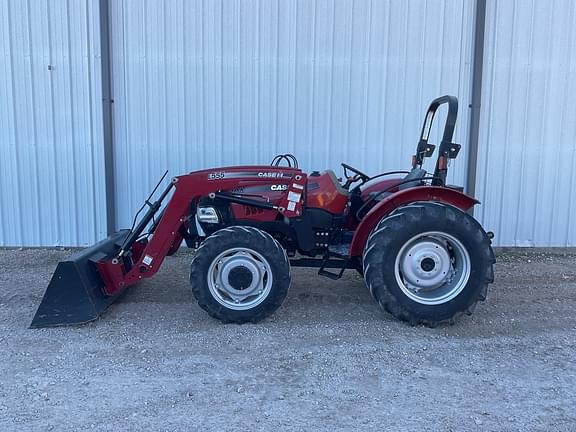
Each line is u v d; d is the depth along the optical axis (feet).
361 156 22.07
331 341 13.43
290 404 10.66
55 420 10.07
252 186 15.05
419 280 14.30
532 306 16.05
